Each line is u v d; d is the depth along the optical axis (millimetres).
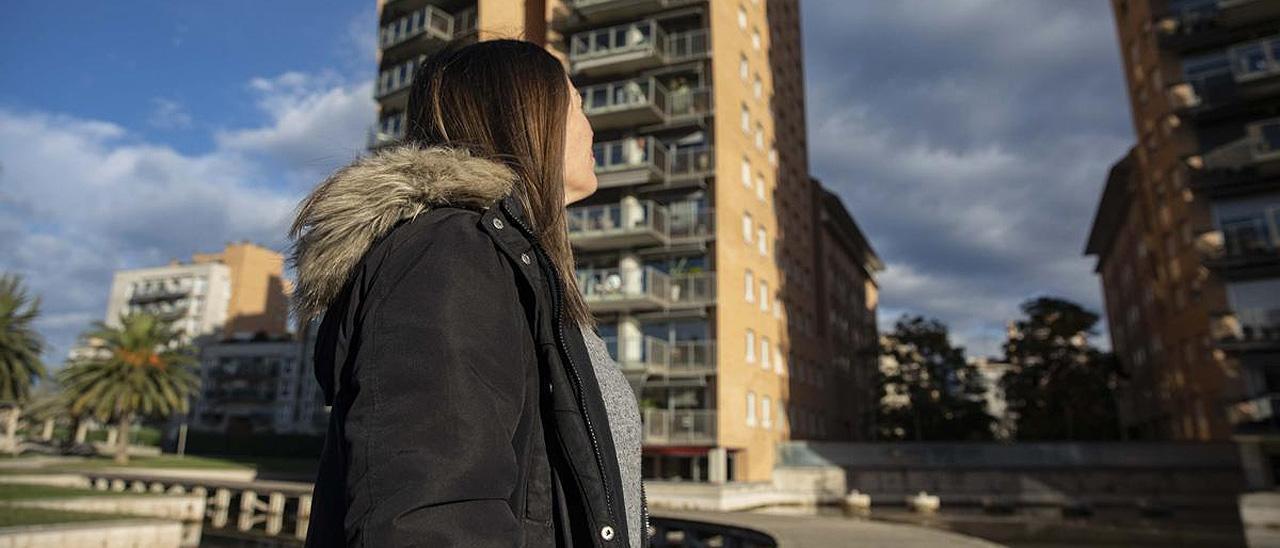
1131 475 32031
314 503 960
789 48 45312
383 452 724
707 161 31906
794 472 34469
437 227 896
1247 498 22844
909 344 49594
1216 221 31703
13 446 58500
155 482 30359
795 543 11117
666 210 32094
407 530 674
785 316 38844
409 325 789
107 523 13945
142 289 92875
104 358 45219
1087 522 27219
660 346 30844
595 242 31797
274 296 93125
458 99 1111
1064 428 45438
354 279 907
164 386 44656
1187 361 37250
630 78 33875
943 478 33969
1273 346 29234
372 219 899
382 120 32781
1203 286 32281
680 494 27453
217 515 27688
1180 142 33188
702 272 31344
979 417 48156
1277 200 30453
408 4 32719
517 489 893
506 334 869
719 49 33188
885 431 50719
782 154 41469
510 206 980
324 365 982
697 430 29625
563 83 1195
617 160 31938
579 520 953
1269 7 30406
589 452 967
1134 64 39344
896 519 28328
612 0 32406
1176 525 26391
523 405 907
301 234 975
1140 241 47906
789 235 41188
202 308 88875
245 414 77062
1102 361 45156
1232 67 30703
